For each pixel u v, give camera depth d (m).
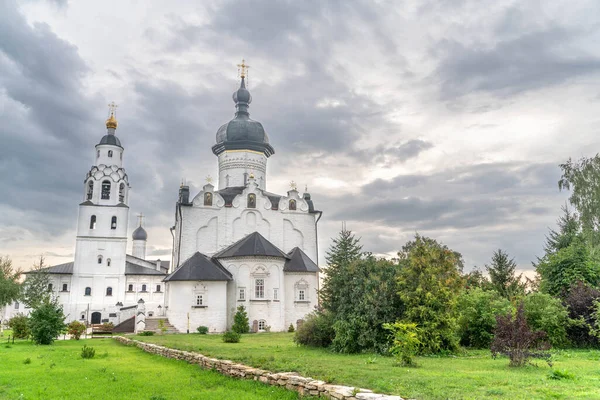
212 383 14.01
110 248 73.12
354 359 19.09
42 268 70.56
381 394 9.71
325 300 26.86
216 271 46.31
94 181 74.44
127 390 13.16
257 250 47.41
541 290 33.12
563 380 12.86
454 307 22.72
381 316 22.97
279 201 55.53
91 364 19.28
